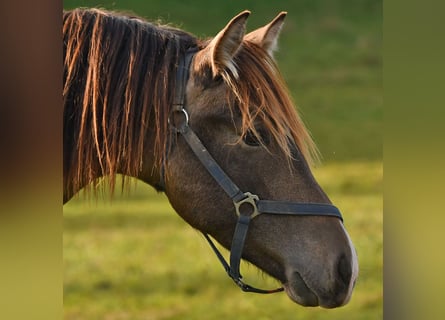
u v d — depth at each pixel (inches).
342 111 928.3
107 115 207.6
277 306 466.6
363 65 1109.7
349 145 808.9
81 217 629.9
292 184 202.1
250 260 207.5
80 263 515.8
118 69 209.2
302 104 957.2
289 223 201.5
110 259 523.5
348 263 199.5
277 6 1294.3
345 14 1286.9
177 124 205.0
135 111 207.2
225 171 202.8
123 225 607.8
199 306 454.9
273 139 201.6
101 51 209.3
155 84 207.5
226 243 207.2
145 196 690.8
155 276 494.3
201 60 206.1
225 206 203.2
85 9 219.9
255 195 201.6
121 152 207.9
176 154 205.5
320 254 198.8
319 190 205.2
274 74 207.9
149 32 213.9
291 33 1216.8
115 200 674.2
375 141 824.3
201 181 203.9
